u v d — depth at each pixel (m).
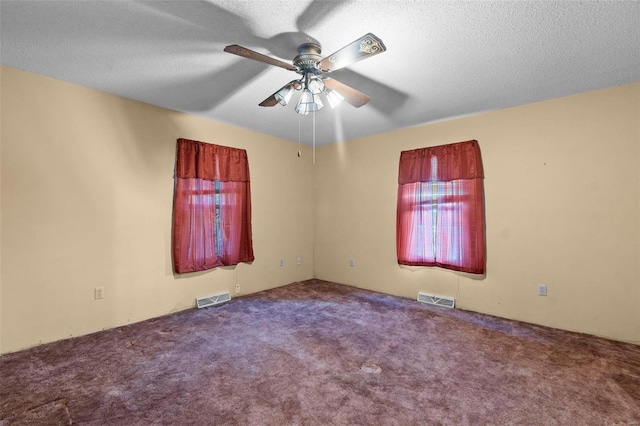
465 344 2.69
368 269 4.56
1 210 2.43
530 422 1.70
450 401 1.88
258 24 1.87
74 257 2.79
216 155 3.84
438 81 2.69
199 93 2.99
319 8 1.72
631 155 2.73
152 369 2.24
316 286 4.72
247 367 2.28
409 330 3.00
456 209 3.66
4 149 2.44
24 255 2.53
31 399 1.87
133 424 1.67
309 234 5.22
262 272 4.46
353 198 4.75
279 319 3.29
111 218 3.02
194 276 3.69
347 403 1.86
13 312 2.48
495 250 3.45
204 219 3.71
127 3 1.68
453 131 3.75
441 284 3.84
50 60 2.34
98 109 2.93
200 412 1.77
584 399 1.90
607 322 2.84
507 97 3.07
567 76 2.59
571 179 3.01
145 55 2.26
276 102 2.44
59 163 2.71
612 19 1.80
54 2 1.66
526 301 3.25
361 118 3.73
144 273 3.26
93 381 2.07
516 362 2.37
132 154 3.17
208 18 1.81
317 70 2.13
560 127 3.06
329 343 2.70
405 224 4.09
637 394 1.95
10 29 1.92
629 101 2.74
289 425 1.66
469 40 2.04
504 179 3.39
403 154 4.12
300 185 5.05
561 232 3.07
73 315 2.79
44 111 2.62
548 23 1.85
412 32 1.95
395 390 1.99
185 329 2.99
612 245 2.82
